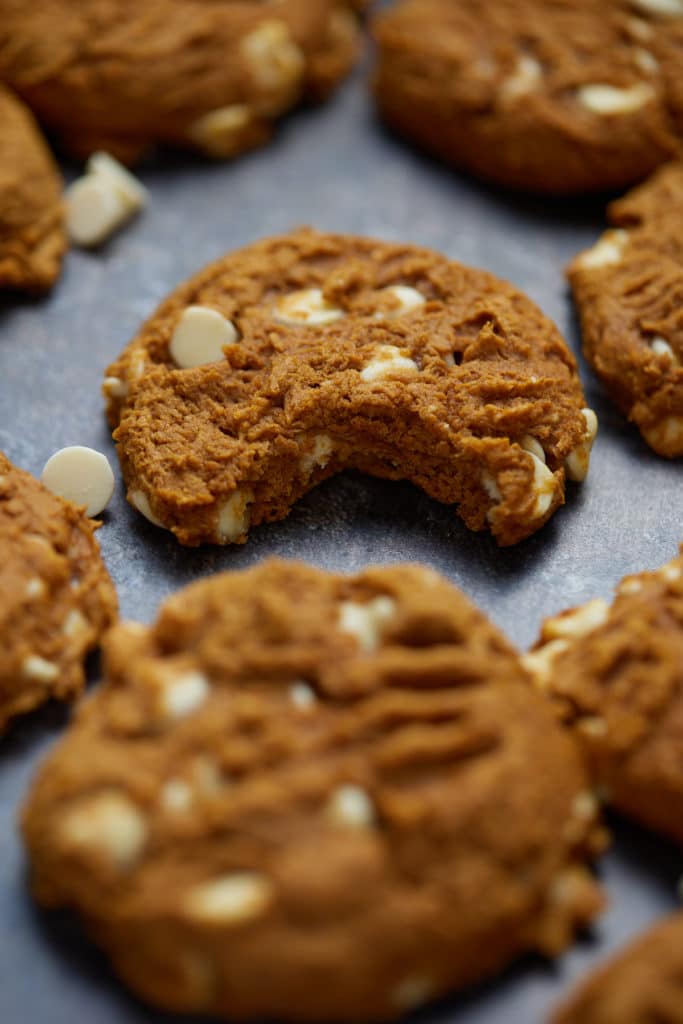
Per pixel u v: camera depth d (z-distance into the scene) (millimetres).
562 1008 261
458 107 357
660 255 333
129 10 364
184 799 263
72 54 356
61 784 266
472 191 362
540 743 271
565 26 364
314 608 278
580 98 355
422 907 258
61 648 289
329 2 375
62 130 364
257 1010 260
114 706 272
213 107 360
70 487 311
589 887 269
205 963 259
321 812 262
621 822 280
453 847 261
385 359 313
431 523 314
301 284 326
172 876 259
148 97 356
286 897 257
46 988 266
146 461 308
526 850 263
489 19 366
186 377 314
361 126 374
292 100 372
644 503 317
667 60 361
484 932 260
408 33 366
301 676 272
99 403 328
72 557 297
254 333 318
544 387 312
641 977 258
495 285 327
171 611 279
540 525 311
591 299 333
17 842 278
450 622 277
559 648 289
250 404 310
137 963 261
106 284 345
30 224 342
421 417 307
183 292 327
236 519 309
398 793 263
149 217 355
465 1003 265
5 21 359
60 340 337
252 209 358
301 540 312
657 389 320
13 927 270
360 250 332
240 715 268
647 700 276
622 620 287
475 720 269
